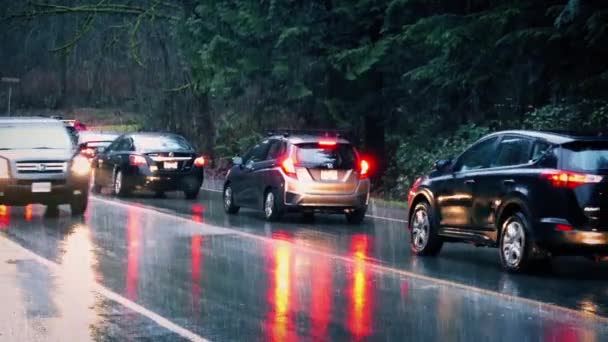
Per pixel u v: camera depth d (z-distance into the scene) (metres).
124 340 10.38
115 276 14.45
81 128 48.25
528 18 25.55
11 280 14.04
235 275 14.67
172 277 14.41
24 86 71.31
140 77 44.88
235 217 23.55
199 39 32.97
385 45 29.80
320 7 30.98
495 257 17.22
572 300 12.88
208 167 43.03
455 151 27.69
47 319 11.38
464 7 28.78
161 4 39.78
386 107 32.06
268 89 33.78
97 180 31.20
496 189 15.56
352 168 22.42
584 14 23.25
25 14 41.78
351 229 21.41
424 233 17.19
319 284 13.97
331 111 31.72
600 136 14.85
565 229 14.39
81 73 58.28
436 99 30.58
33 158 23.19
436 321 11.48
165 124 43.97
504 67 27.25
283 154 22.39
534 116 26.11
